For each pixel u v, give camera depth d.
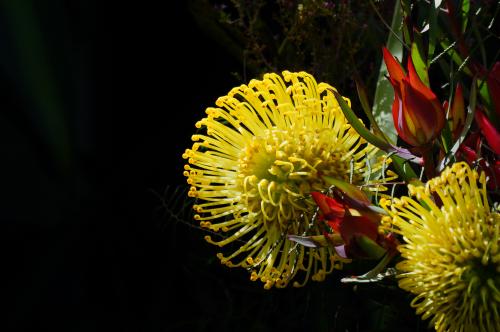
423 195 0.75
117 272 1.12
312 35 1.01
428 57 0.83
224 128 0.85
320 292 0.91
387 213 0.76
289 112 0.83
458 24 0.83
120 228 1.15
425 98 0.77
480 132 0.81
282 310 1.00
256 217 0.84
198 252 1.03
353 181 0.83
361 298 0.89
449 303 0.76
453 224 0.75
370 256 0.77
